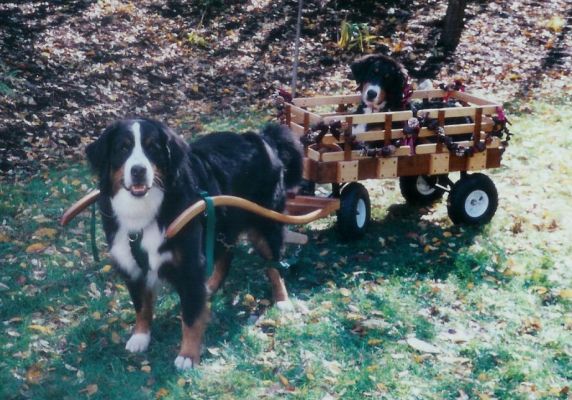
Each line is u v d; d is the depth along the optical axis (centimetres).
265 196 516
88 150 436
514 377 455
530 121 957
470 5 1350
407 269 587
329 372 453
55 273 562
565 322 519
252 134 521
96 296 533
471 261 601
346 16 1267
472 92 1078
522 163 819
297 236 573
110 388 430
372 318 516
